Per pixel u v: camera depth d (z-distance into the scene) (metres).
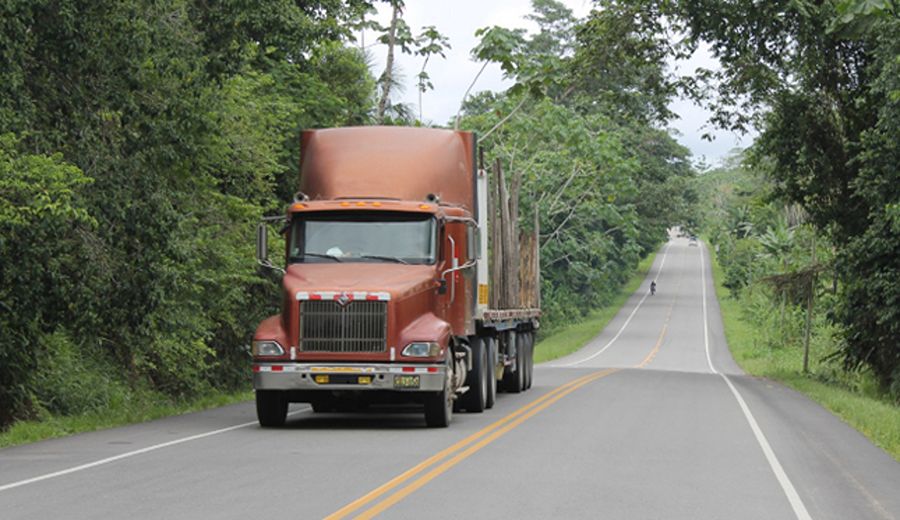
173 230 26.91
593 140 89.94
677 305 149.00
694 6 44.31
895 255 43.94
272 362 23.98
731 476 17.27
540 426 24.81
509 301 35.56
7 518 12.68
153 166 27.22
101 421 25.42
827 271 60.28
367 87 52.00
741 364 85.12
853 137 49.38
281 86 42.09
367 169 26.53
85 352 31.23
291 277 24.75
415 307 24.38
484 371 29.48
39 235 21.64
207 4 27.28
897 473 18.52
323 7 31.67
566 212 114.38
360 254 25.27
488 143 92.06
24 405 25.27
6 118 22.03
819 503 14.93
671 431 24.12
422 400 24.78
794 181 52.72
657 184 138.50
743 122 52.34
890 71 39.22
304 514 13.16
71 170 21.42
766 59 46.75
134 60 25.64
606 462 18.55
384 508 13.66
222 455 18.95
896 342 46.75
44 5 22.91
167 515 12.98
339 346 23.92
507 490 15.33
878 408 33.38
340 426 25.02
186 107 27.02
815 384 48.31
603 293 148.25
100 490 14.83
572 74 51.41
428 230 25.44
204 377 37.62
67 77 25.42
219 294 35.06
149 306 26.25
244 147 35.03
